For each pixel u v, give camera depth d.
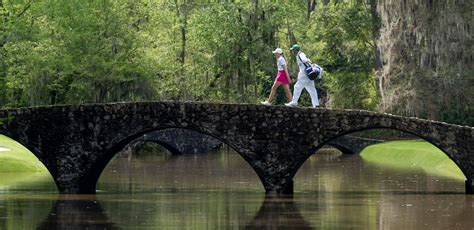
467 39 88.38
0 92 83.12
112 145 47.19
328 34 113.94
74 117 47.44
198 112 46.50
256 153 46.38
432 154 75.81
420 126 45.31
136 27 102.75
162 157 90.88
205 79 105.19
